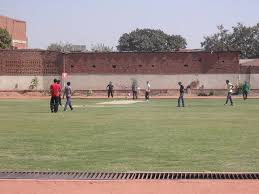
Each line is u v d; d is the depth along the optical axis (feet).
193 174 37.11
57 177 36.35
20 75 228.43
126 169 39.81
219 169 39.58
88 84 226.99
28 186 33.14
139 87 225.35
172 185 33.19
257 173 37.09
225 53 221.87
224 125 78.89
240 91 219.61
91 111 117.19
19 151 50.39
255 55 432.66
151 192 31.27
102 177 36.47
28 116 101.04
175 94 223.10
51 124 81.76
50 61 228.43
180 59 223.92
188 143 56.13
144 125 79.25
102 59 226.58
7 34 279.28
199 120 89.15
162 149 51.31
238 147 52.60
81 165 41.88
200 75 223.10
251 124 80.59
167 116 99.60
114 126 77.71
